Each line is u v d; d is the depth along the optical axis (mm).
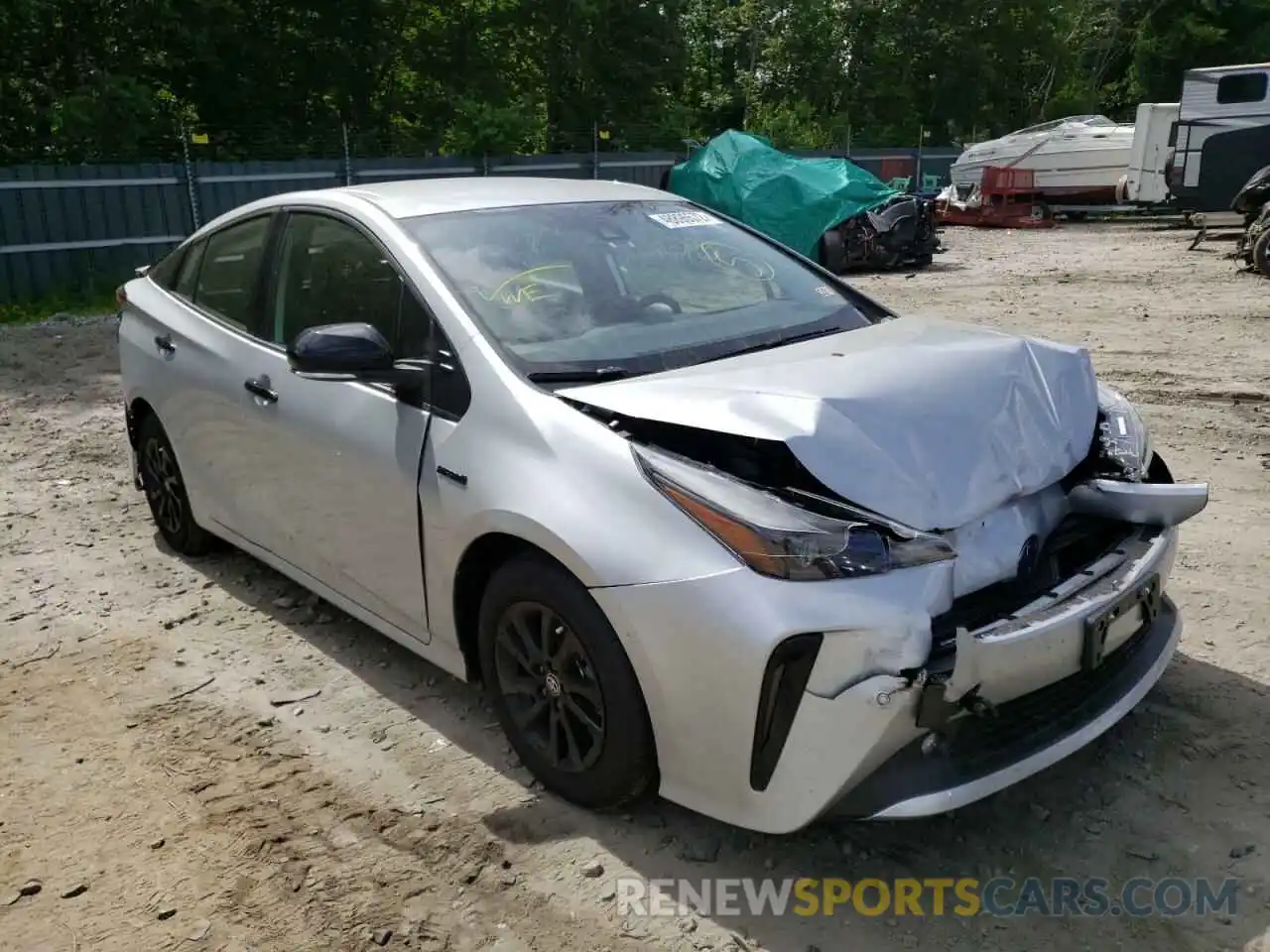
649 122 27453
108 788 3277
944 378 3039
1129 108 44250
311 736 3545
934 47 38469
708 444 2824
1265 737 3406
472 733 3531
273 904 2779
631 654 2725
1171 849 2916
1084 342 10086
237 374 4156
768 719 2576
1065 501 3248
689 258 3934
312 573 4000
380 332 3523
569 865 2893
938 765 2646
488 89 24688
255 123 21953
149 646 4191
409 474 3330
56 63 18328
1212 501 5535
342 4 22234
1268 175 16250
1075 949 2586
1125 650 3117
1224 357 9219
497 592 3119
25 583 4793
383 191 4020
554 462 2918
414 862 2924
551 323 3383
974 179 26812
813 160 18703
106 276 15125
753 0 39500
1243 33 39625
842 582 2516
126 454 6820
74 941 2664
